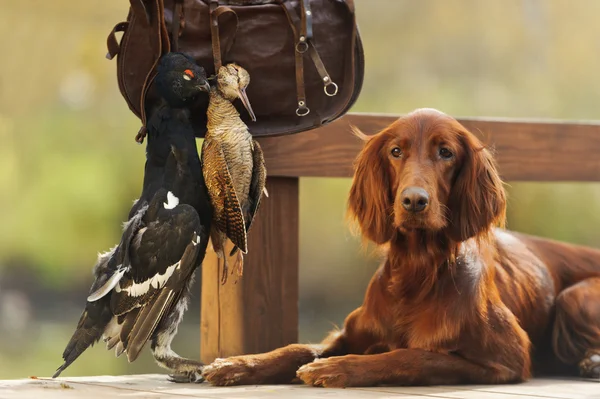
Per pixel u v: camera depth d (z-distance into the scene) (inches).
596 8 941.2
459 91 944.9
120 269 203.6
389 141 229.6
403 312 229.1
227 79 209.5
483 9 960.3
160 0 213.0
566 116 924.0
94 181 820.0
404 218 215.3
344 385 212.8
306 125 234.1
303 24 223.8
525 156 291.3
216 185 205.3
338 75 232.8
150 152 210.4
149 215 203.6
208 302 266.8
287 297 265.6
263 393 204.5
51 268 805.2
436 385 217.0
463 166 227.6
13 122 847.1
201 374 223.6
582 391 213.3
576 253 278.8
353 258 829.8
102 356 607.2
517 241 269.7
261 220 263.4
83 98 871.7
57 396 199.0
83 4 848.3
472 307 223.9
